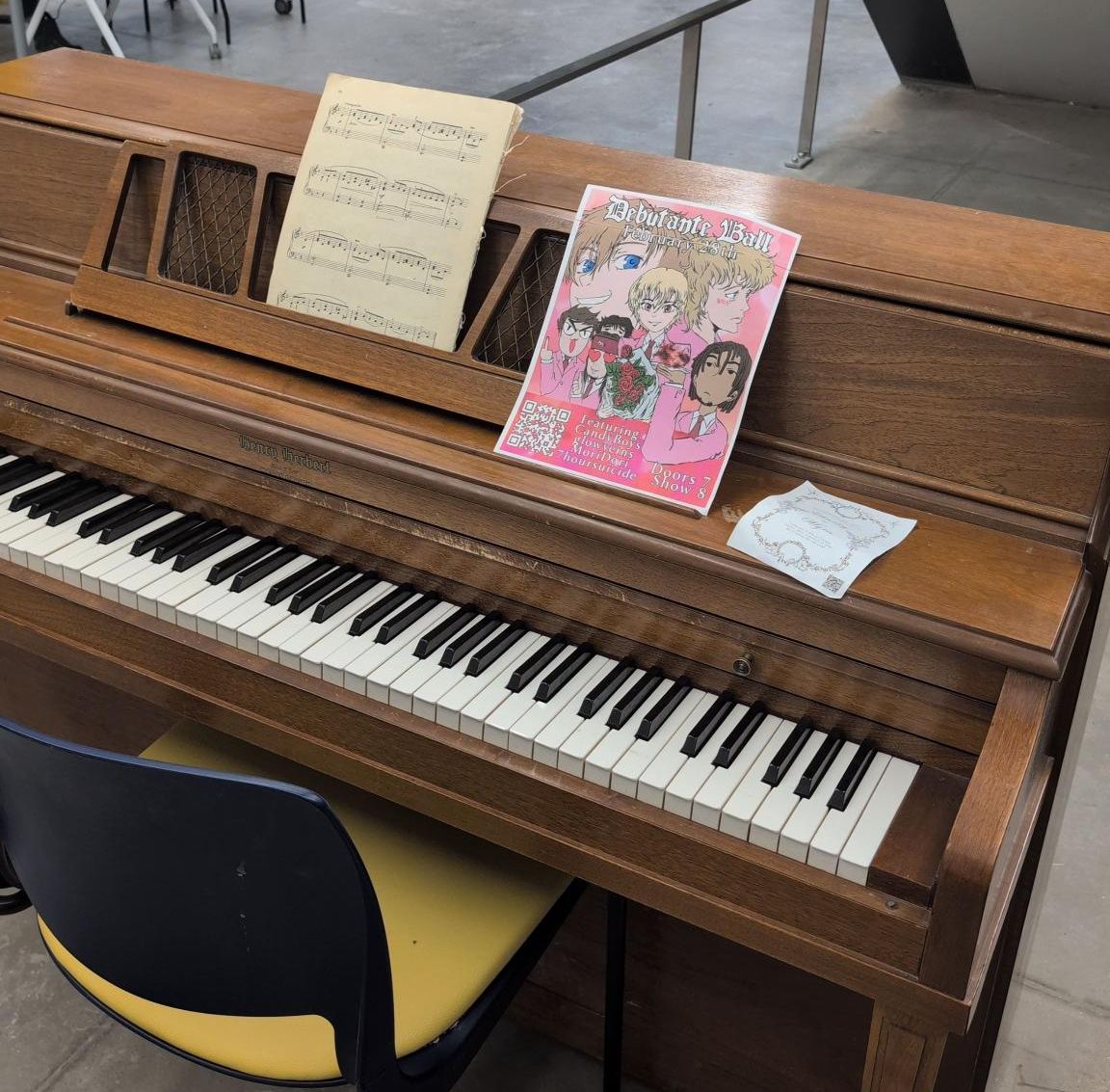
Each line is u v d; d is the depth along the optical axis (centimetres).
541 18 699
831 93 664
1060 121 631
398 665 144
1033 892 160
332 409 156
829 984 168
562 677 142
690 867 128
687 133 420
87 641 162
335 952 113
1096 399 128
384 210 153
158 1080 190
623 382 144
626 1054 194
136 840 109
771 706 138
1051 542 133
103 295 173
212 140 171
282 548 164
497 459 148
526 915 144
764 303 138
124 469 175
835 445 142
